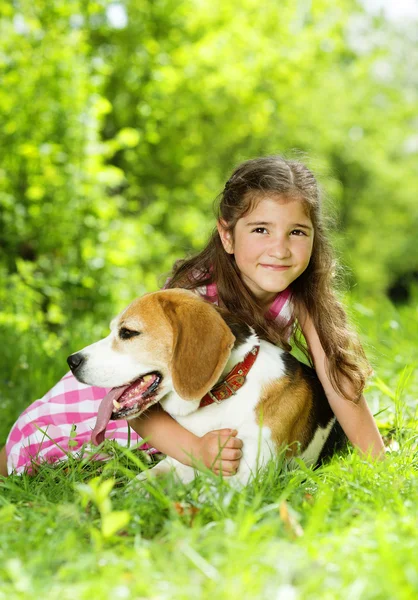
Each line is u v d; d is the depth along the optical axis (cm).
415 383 513
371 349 582
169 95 1473
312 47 1756
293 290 366
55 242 1045
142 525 251
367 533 230
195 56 1456
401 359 571
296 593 192
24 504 277
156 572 208
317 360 356
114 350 317
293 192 341
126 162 1614
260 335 350
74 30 1142
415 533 230
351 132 2575
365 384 356
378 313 787
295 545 218
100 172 1077
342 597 192
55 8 1098
